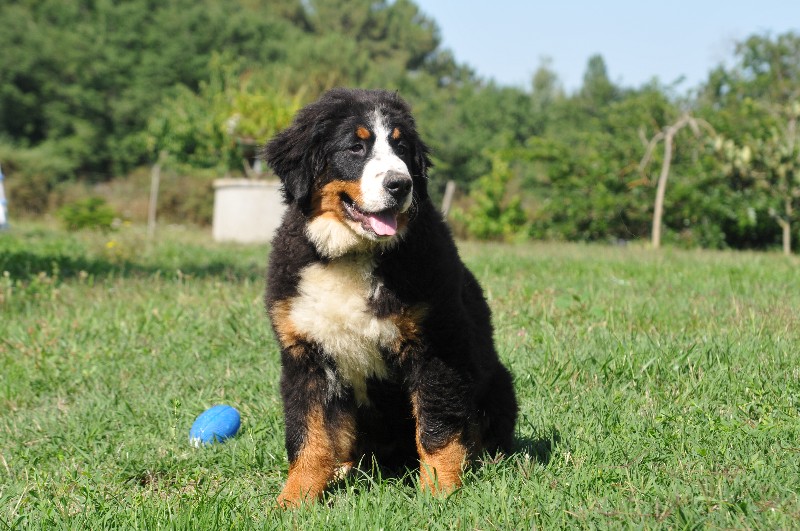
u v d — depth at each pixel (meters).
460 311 3.40
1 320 6.91
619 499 3.01
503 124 35.50
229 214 15.50
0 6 35.81
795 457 3.35
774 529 2.67
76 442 4.30
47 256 10.88
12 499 3.53
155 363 5.54
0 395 5.08
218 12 39.66
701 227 16.31
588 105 45.44
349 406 3.65
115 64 34.50
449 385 3.37
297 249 3.50
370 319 3.37
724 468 3.27
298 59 39.16
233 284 8.39
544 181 20.23
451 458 3.37
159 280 8.67
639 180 16.72
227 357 5.61
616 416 4.06
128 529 3.02
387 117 3.59
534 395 4.59
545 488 3.18
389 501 3.20
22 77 33.41
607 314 6.12
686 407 4.18
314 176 3.53
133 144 33.03
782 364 4.64
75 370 5.54
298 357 3.49
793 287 7.87
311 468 3.49
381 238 3.28
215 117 19.86
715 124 17.12
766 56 24.80
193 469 3.90
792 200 15.41
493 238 19.02
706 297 7.16
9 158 24.36
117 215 19.86
